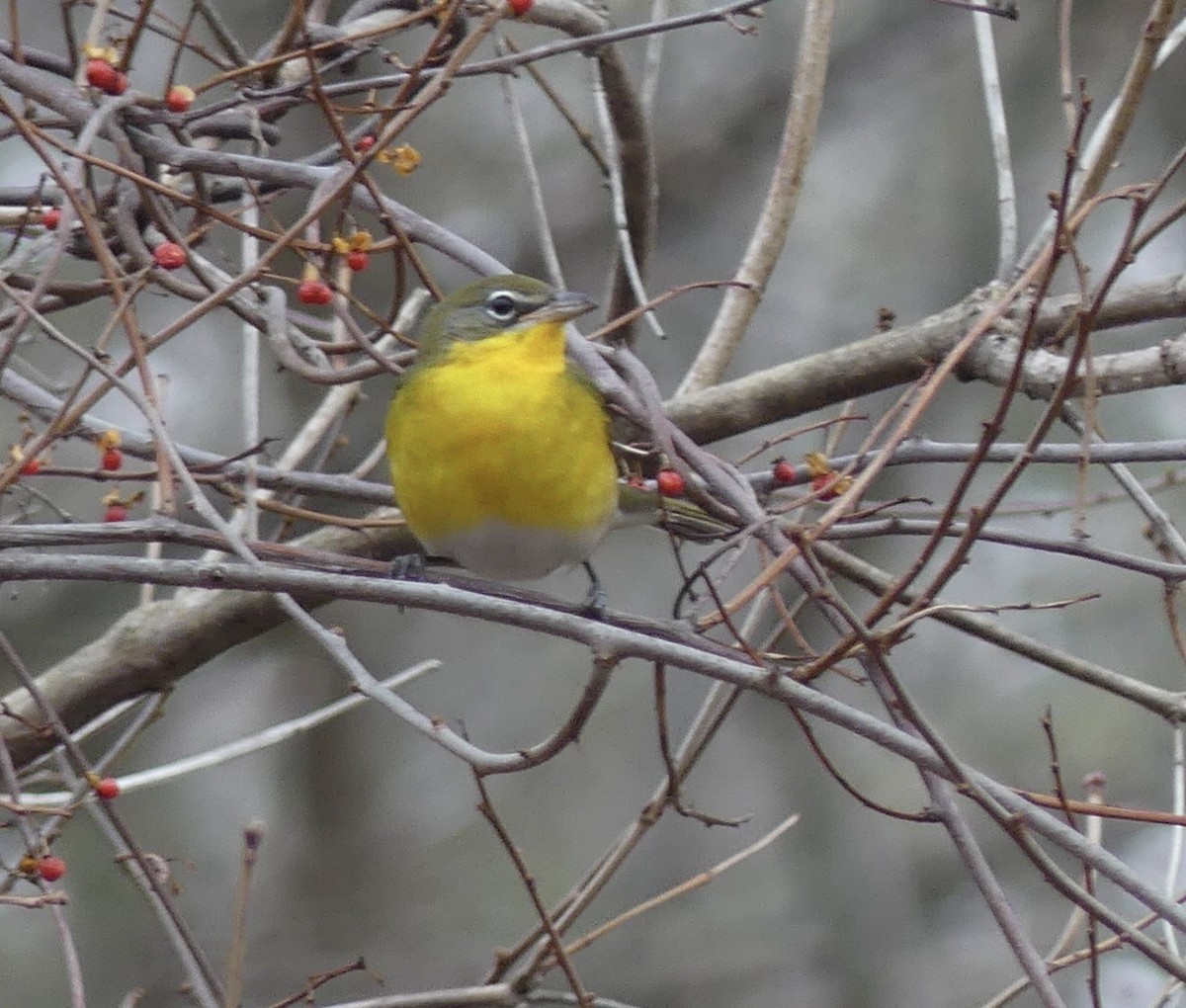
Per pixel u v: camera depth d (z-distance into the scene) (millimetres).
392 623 17469
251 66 7363
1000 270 8820
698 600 7840
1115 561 7246
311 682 16766
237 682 17141
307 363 8305
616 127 9883
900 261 17531
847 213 17969
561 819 17422
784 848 15984
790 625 7117
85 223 6176
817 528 6195
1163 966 5840
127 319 6102
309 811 16656
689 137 17750
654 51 9898
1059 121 17281
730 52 18000
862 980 15156
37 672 14406
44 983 14398
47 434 6250
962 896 16391
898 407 7051
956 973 15523
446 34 7145
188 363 15648
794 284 17672
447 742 6492
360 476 9539
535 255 16766
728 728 17172
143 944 14648
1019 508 9602
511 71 8367
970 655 17375
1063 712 16875
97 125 6723
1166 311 8562
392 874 16484
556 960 8156
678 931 15977
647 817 8297
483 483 8250
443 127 17156
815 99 9828
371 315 7641
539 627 6137
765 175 17875
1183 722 7715
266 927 15547
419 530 8562
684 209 17781
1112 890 15766
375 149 6543
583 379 8484
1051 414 6047
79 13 14820
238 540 6117
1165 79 16984
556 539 8469
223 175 7816
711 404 9531
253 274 6312
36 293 6008
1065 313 8609
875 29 18109
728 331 9828
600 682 6137
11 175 14492
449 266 16172
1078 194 7477
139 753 16125
